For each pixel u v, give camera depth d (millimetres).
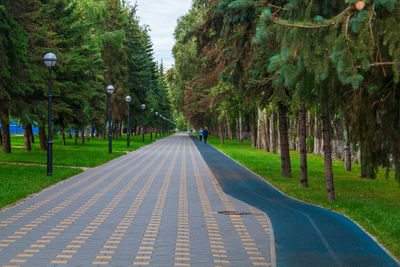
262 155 32594
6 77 18391
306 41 5953
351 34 5777
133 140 59281
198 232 7516
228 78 14562
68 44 24781
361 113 9609
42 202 10406
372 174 10414
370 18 5535
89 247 6445
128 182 14766
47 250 6258
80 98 25031
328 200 11617
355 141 10461
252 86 14609
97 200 10852
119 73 51906
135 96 58875
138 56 60125
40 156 24922
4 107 21031
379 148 9891
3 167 18234
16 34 17781
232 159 27328
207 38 16125
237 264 5719
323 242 6863
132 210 9555
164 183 14688
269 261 5875
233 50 13461
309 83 7426
